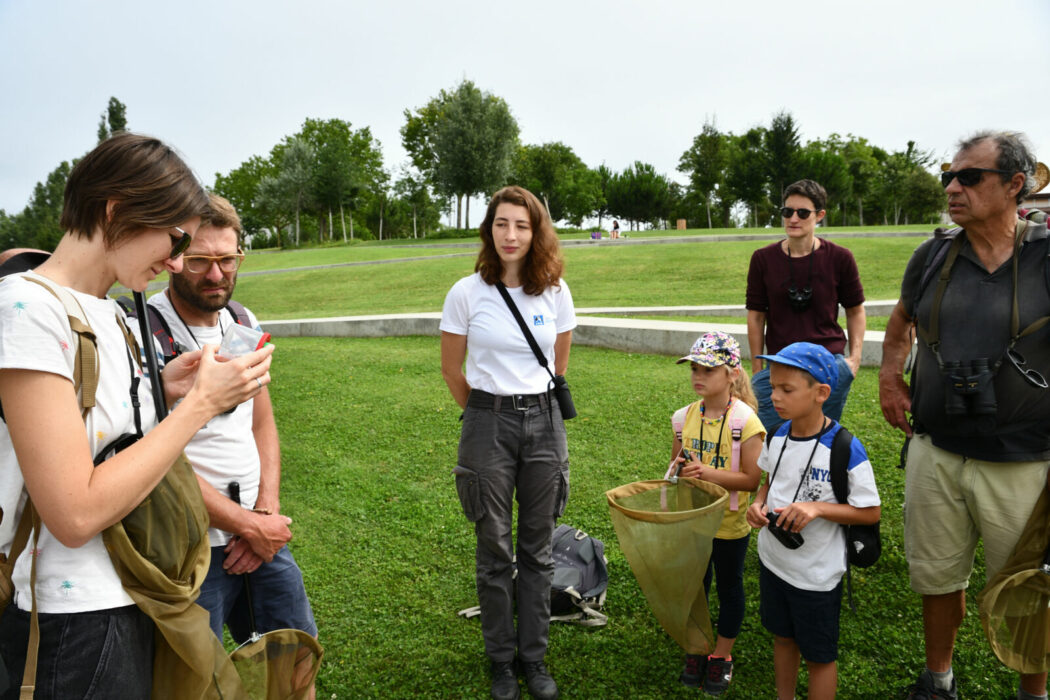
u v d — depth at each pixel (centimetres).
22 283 139
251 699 184
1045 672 255
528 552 298
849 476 247
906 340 305
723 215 7531
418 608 358
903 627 323
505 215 279
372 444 605
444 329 300
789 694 267
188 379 183
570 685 297
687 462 315
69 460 133
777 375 256
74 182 146
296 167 6156
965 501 266
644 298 1555
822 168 6078
